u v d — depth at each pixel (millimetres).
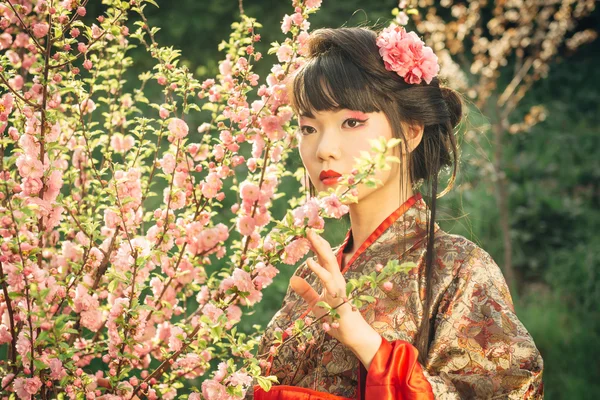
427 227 1423
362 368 1297
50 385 1393
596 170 5688
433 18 4777
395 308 1340
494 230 4965
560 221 5203
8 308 1380
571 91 6969
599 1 7316
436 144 1480
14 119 1520
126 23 5355
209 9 5543
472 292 1322
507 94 4680
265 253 1331
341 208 1174
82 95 1565
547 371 3898
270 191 1503
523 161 5699
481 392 1258
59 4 1467
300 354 1409
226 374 1320
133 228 1530
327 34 1421
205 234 1528
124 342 1384
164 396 1526
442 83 1611
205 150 1573
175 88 1528
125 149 1786
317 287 1529
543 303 4391
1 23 1611
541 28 5035
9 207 1311
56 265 1684
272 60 5484
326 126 1370
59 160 1622
